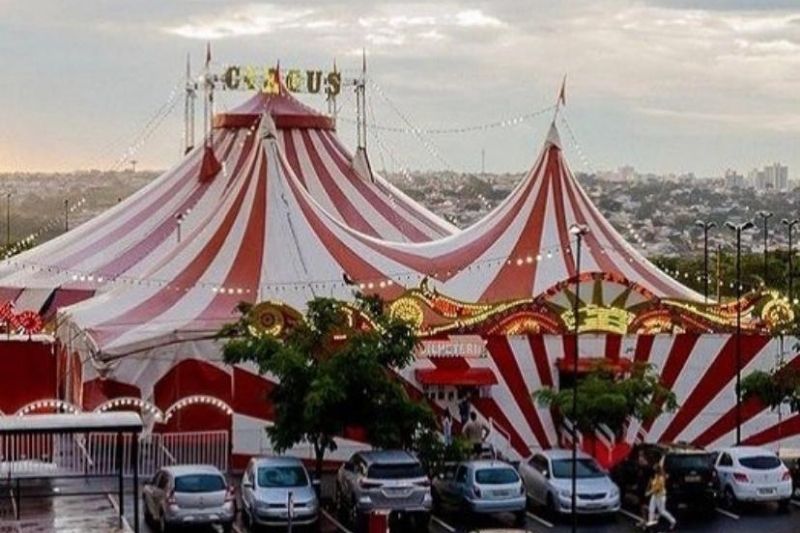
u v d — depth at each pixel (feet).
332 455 211.00
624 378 209.77
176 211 289.94
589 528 172.45
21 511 171.83
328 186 294.25
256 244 233.96
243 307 198.80
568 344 221.25
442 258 247.29
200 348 210.38
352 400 177.78
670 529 171.01
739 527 173.58
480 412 218.38
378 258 240.32
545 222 254.68
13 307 271.69
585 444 211.41
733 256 542.98
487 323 219.82
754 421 227.81
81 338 219.00
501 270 245.24
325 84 319.68
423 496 167.43
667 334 225.35
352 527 169.89
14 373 237.86
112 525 163.22
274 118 303.07
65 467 193.77
